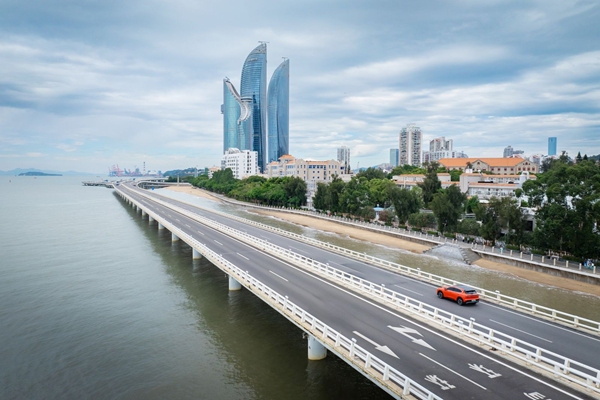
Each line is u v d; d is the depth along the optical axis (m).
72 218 117.06
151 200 148.12
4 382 28.33
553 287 48.16
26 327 37.72
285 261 50.78
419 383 20.83
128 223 106.88
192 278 53.97
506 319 30.83
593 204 52.44
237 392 26.75
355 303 33.97
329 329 26.20
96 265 61.06
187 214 102.69
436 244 71.00
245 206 156.62
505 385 20.69
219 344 33.97
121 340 34.88
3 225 102.25
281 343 33.97
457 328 27.89
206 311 41.69
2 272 56.97
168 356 31.92
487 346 25.45
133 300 45.25
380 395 25.97
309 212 120.19
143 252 70.44
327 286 39.19
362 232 89.44
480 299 36.44
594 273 49.31
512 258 58.34
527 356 23.38
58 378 28.81
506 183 116.19
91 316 40.47
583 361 23.55
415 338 26.69
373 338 26.64
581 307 41.06
